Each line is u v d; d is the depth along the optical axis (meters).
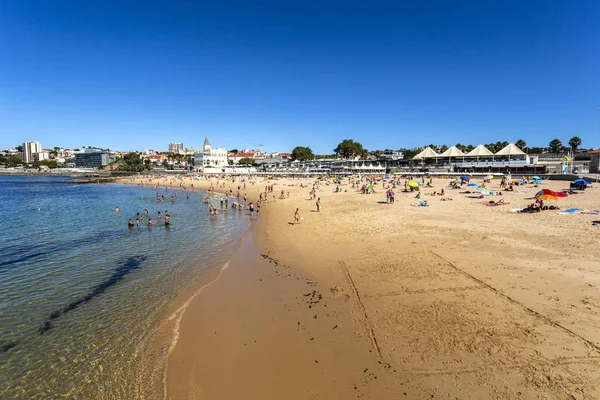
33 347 10.46
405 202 37.81
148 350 10.02
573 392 6.86
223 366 9.00
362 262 16.48
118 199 61.28
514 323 9.48
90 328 11.52
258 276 16.16
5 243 24.55
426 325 9.89
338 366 8.56
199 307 12.85
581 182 37.34
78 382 8.73
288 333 10.43
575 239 17.11
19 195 71.31
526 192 39.62
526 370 7.62
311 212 35.31
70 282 16.08
